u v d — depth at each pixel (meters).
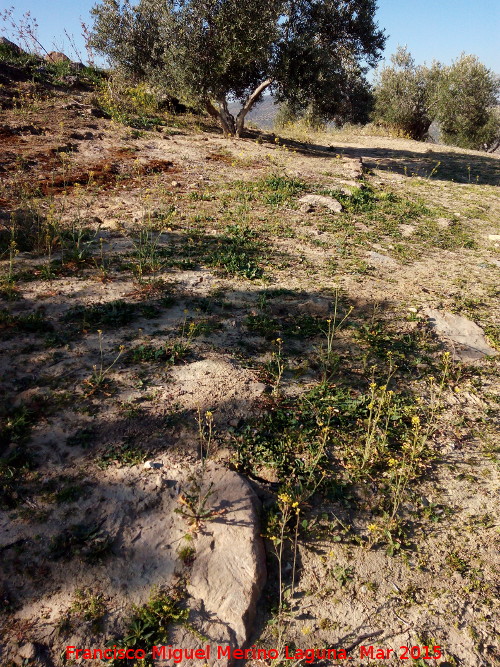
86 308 4.85
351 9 14.14
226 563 2.85
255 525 3.04
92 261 5.78
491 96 23.88
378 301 5.62
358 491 3.39
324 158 12.78
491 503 3.44
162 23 12.45
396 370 4.56
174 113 15.45
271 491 3.32
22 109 11.43
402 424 3.96
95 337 4.47
